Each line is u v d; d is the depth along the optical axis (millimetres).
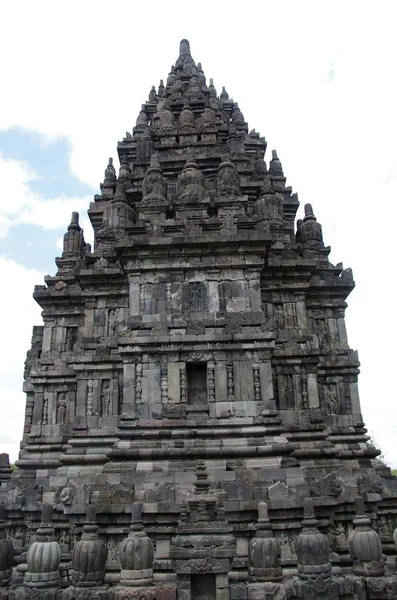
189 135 36781
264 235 24812
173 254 25281
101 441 26094
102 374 27359
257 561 16172
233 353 23750
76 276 28609
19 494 22156
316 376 27078
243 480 20266
